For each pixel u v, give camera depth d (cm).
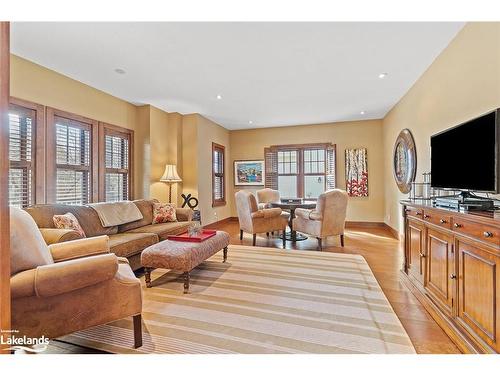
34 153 306
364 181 595
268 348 159
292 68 326
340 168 617
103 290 153
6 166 97
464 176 193
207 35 251
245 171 690
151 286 257
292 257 353
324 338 168
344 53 289
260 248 404
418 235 226
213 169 608
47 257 157
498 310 130
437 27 241
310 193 645
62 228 257
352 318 193
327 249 396
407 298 226
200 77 352
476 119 181
